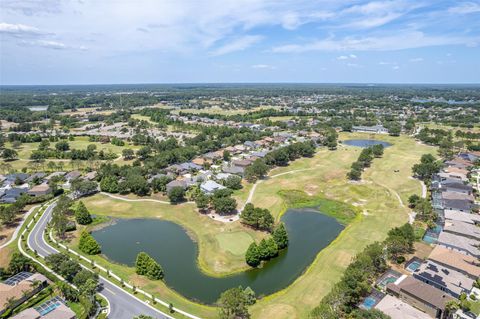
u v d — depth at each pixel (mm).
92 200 138375
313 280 82312
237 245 99938
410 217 117125
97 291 77062
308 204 134625
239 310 66000
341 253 94188
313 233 110062
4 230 110750
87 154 197375
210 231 109250
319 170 176500
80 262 91000
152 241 105312
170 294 77188
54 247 100062
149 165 167625
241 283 82688
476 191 139375
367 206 130000
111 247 101688
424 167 155750
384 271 82812
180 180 150625
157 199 138250
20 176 160875
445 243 94500
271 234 105875
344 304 67438
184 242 104500
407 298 71250
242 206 128625
